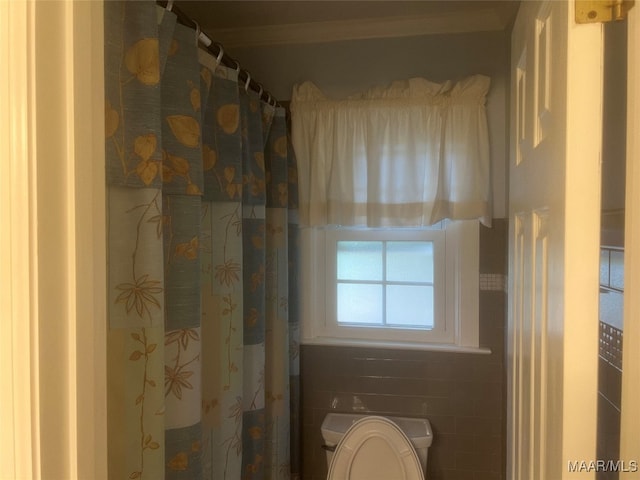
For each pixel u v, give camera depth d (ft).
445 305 6.77
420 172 6.34
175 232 3.69
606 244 2.20
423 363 6.60
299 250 6.88
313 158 6.58
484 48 6.38
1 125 1.80
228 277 4.69
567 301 2.00
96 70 2.10
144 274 3.20
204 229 4.51
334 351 6.85
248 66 7.01
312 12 6.21
